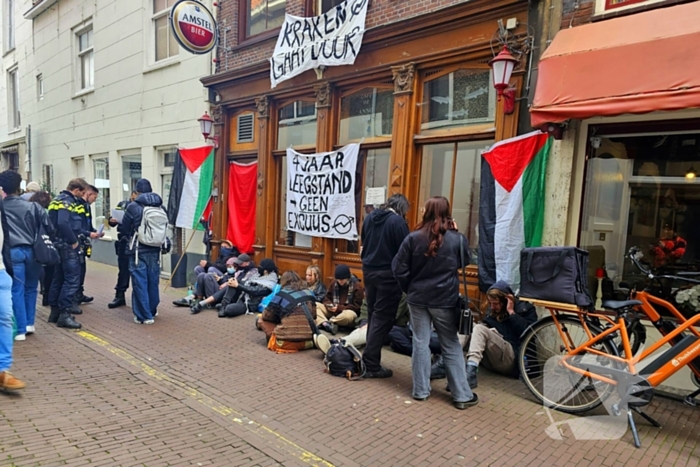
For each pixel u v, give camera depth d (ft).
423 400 12.32
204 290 23.04
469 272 17.44
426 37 18.42
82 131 41.22
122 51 35.37
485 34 16.80
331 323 18.07
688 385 12.48
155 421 10.71
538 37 15.16
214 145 28.07
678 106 10.57
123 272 22.04
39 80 48.91
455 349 12.11
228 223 27.68
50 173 47.09
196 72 29.37
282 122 25.48
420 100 19.25
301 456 9.47
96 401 11.64
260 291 21.50
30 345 15.81
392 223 13.20
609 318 11.37
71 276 18.26
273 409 11.62
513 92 15.66
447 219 12.00
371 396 12.57
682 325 10.41
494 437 10.40
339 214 21.52
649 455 9.71
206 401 12.00
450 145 18.62
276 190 25.72
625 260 14.48
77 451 9.16
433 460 9.41
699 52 10.57
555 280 11.58
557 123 14.03
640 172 14.10
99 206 40.16
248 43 26.30
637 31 11.96
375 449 9.81
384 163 20.90
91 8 38.60
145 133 33.60
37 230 16.11
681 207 13.51
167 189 32.65
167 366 14.47
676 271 13.57
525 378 12.58
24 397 11.53
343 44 20.58
